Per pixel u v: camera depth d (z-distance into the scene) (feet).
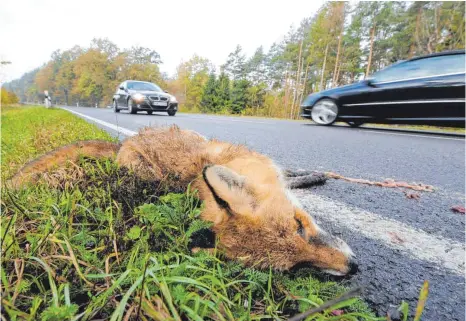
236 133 22.97
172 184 6.68
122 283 3.51
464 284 4.11
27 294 3.48
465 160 13.80
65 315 2.87
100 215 5.10
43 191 6.40
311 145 17.28
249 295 3.58
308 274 4.63
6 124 31.83
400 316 3.48
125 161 7.82
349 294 2.87
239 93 148.66
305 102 33.24
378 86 26.99
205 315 3.11
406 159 13.79
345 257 4.68
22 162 10.40
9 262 3.85
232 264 4.32
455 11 87.40
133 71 253.85
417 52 101.55
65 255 4.01
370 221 6.33
